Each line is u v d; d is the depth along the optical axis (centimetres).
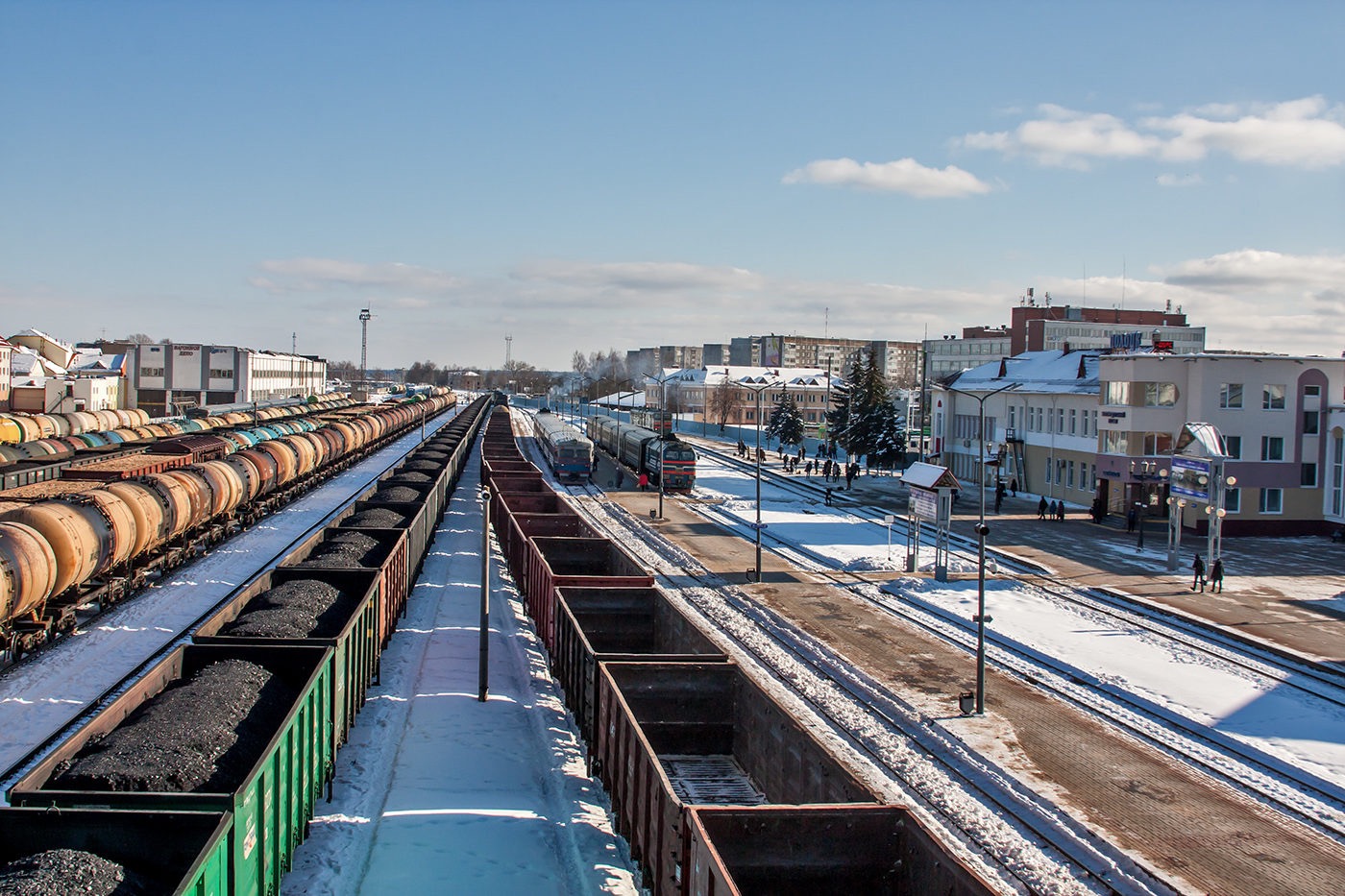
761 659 2544
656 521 5247
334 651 1563
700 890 983
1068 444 5906
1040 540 4591
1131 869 1441
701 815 1072
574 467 7056
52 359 12912
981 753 1878
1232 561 4053
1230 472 4725
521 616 3016
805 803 1359
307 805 1366
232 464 3906
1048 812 1630
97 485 2978
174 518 3002
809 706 2169
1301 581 3650
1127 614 3139
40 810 952
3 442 5044
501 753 1847
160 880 951
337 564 2395
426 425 13025
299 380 17612
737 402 14438
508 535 3725
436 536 4444
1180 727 2097
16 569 2003
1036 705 2202
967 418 7181
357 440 7162
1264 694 2327
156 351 12400
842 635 2792
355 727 1894
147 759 1126
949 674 2422
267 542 3966
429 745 1859
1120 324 13288
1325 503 4769
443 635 2698
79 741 1145
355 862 1365
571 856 1427
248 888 1041
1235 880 1416
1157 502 5262
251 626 1736
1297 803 1709
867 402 8188
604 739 1620
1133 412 4953
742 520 5347
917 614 3109
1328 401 4778
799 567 3931
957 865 977
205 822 956
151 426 5950
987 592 3441
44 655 2302
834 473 7544
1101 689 2348
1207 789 1756
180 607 2828
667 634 2320
